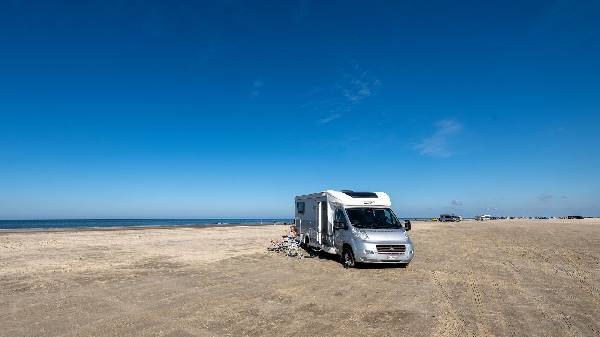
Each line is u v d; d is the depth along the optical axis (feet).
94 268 44.57
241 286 34.83
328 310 26.78
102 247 67.05
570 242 74.49
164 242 77.82
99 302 29.07
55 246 68.08
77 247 66.80
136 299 29.96
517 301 29.45
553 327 23.15
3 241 76.38
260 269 44.16
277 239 85.40
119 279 38.09
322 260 51.49
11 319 24.85
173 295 31.30
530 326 23.32
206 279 38.14
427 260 51.34
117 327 23.17
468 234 97.96
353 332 22.16
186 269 44.14
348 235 45.60
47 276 39.63
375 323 23.88
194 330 22.53
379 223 47.19
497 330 22.59
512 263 48.62
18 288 33.99
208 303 28.71
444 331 22.38
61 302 29.09
